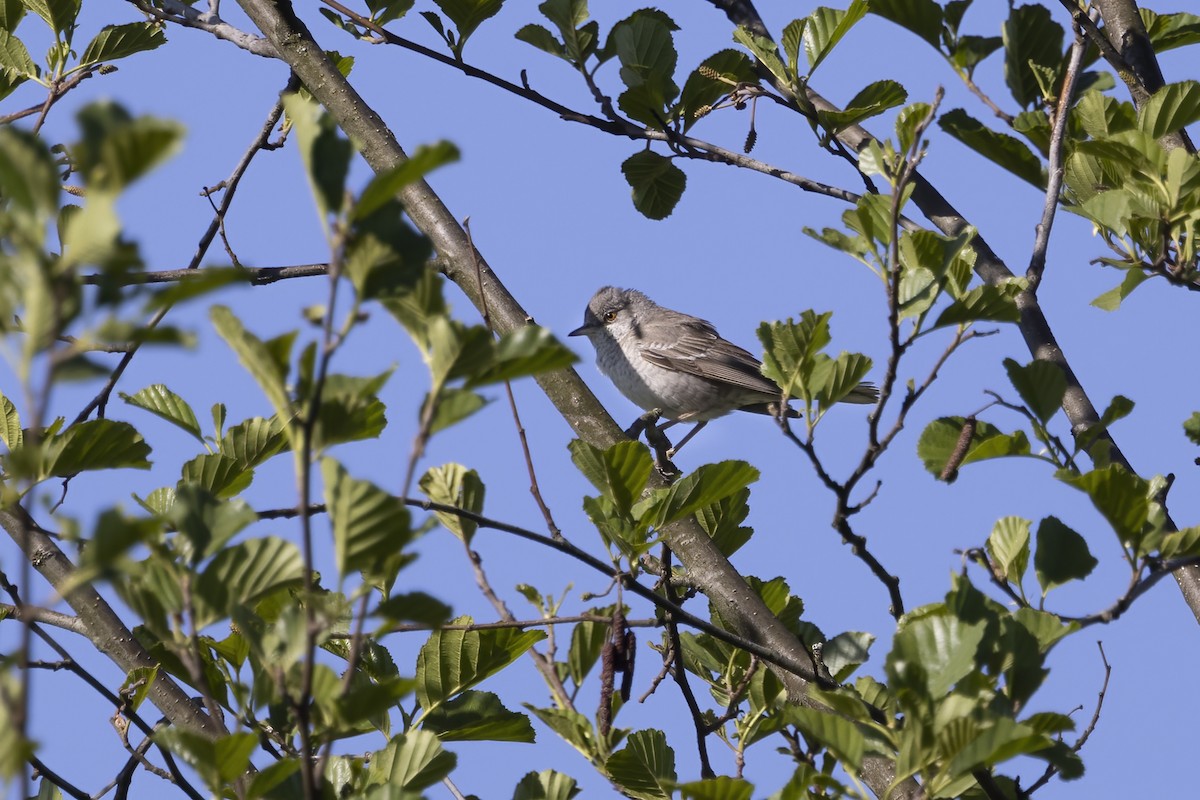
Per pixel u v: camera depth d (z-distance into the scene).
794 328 7.82
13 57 12.05
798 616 10.84
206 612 5.24
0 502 5.94
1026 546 7.96
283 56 12.45
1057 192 10.44
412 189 11.96
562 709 7.73
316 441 4.64
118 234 3.65
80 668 8.54
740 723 8.88
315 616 4.58
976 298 7.57
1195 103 10.03
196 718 9.27
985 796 7.65
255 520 5.38
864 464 7.58
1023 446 8.34
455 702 8.06
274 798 6.47
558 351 4.80
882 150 8.41
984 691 6.29
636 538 7.84
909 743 5.81
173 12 12.49
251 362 4.60
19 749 4.12
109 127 3.68
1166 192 9.51
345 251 4.29
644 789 7.75
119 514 4.29
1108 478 7.41
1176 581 10.42
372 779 6.93
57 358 3.79
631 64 13.13
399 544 4.72
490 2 12.90
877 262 7.94
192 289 4.05
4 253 4.26
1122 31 12.57
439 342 4.66
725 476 7.82
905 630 6.13
